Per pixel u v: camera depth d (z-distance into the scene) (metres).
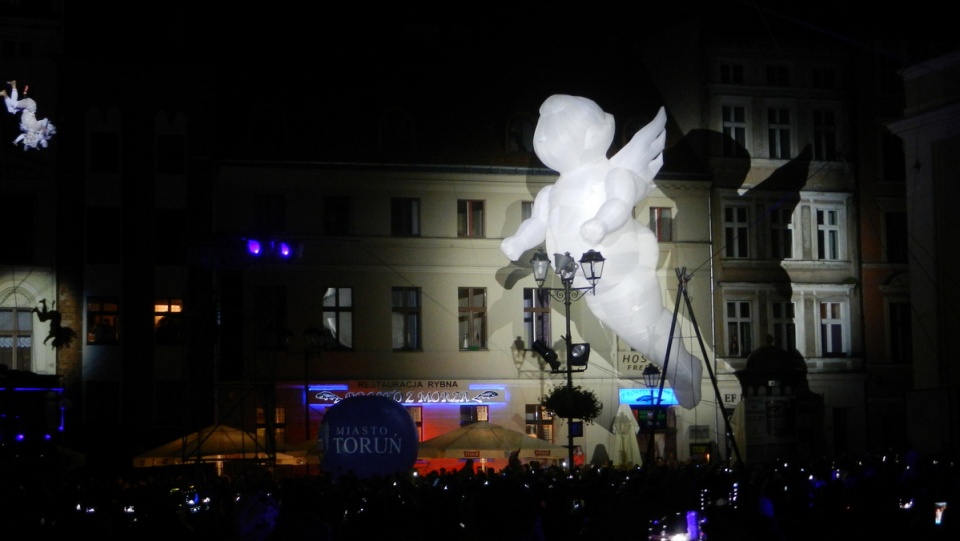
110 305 45.50
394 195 47.59
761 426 44.72
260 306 45.88
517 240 43.12
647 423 48.00
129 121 45.91
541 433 47.69
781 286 50.62
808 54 51.91
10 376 32.72
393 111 48.25
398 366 46.84
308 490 8.90
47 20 45.38
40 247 45.09
